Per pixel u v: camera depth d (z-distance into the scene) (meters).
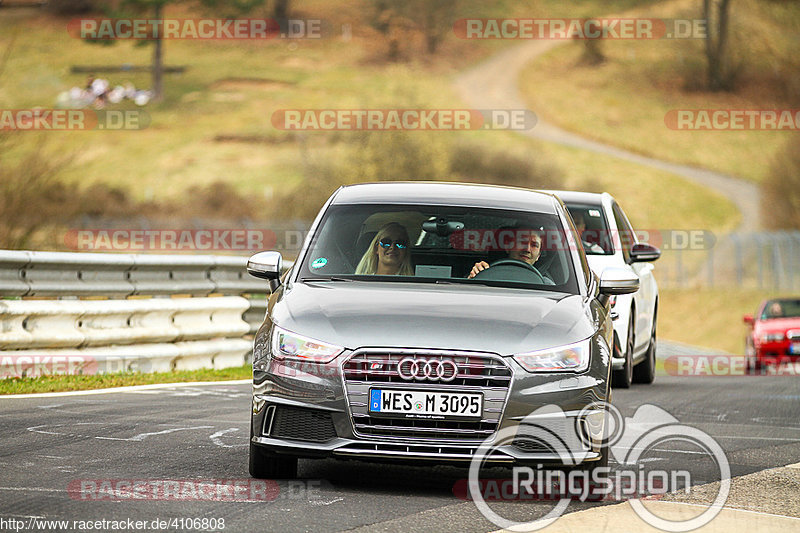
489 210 26.67
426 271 25.30
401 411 21.59
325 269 25.38
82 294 41.25
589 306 24.20
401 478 24.06
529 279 25.11
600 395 22.38
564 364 21.97
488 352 21.70
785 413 39.94
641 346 47.59
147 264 43.62
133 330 42.69
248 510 20.17
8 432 28.22
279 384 22.16
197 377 43.16
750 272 177.12
